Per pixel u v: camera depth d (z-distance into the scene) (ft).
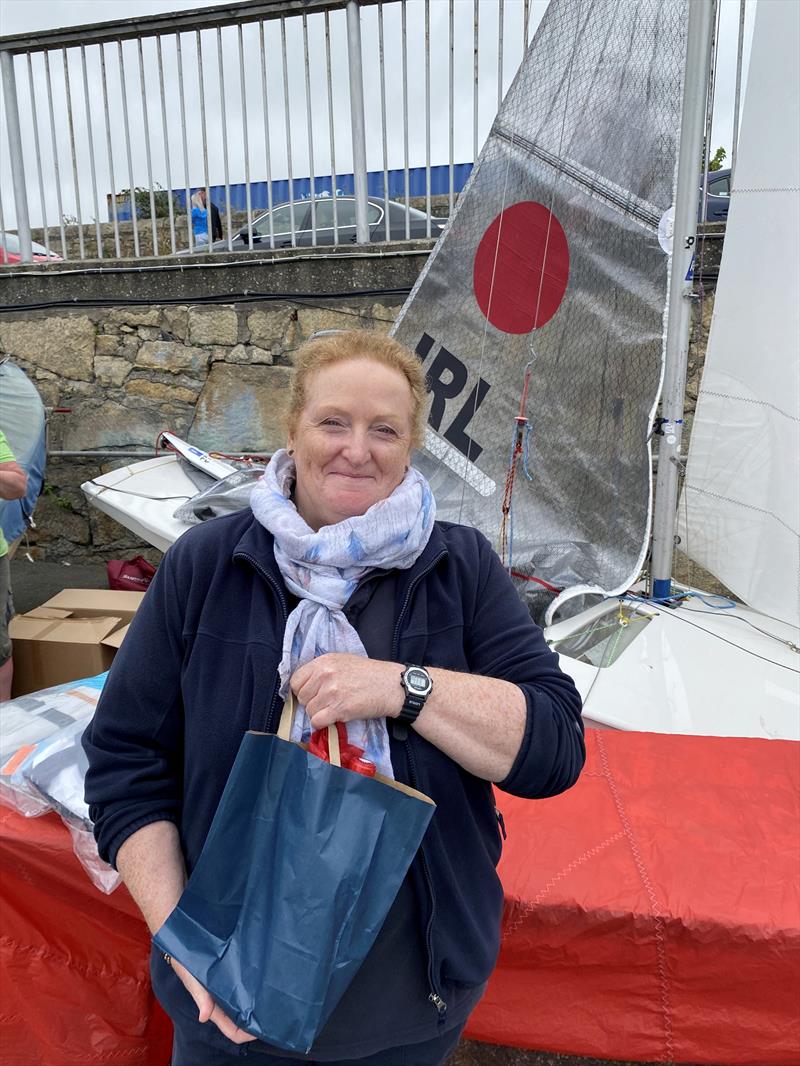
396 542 3.58
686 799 5.70
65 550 18.52
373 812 3.11
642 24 9.31
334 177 16.37
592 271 10.08
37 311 17.81
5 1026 5.31
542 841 5.17
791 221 8.90
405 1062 3.61
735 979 4.55
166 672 3.66
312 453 3.80
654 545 10.59
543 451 10.71
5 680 10.09
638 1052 4.79
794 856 5.04
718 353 10.09
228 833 3.23
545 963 4.71
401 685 3.34
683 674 8.43
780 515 9.52
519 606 3.99
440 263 10.96
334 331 4.16
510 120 10.28
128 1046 5.26
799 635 9.69
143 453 17.69
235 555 3.63
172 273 16.92
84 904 5.13
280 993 3.00
